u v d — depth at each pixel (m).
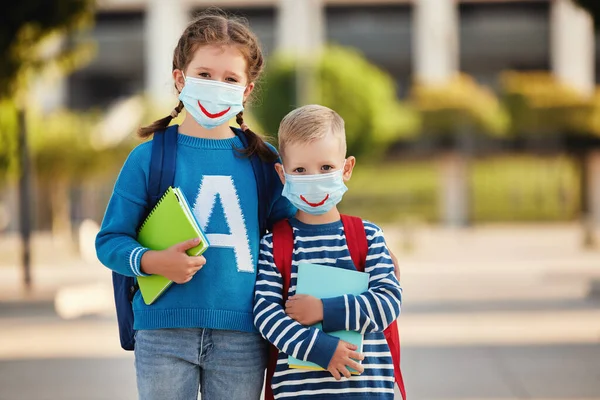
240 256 4.46
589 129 47.28
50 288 21.62
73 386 9.84
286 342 4.24
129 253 4.25
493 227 50.56
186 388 4.40
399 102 52.75
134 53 52.72
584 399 8.96
